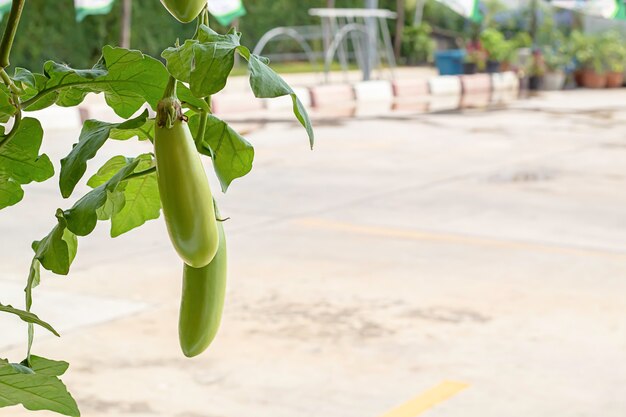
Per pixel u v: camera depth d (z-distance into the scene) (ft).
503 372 15.60
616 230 26.05
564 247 24.07
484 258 22.89
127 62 3.62
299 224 26.63
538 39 83.15
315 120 53.01
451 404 14.38
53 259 3.48
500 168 36.60
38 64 68.80
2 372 3.48
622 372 15.65
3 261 22.26
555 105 63.16
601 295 19.86
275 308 18.79
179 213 2.93
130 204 4.05
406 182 33.55
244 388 14.84
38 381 3.54
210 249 2.98
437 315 18.47
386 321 18.08
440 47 97.25
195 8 2.86
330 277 21.08
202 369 15.56
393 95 70.18
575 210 28.71
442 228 26.25
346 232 25.64
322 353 16.37
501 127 49.96
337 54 94.22
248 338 16.99
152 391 14.65
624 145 43.04
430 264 22.29
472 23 90.07
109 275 21.03
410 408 14.23
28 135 3.86
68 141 42.63
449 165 37.35
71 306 18.76
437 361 16.05
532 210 28.71
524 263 22.41
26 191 30.60
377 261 22.52
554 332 17.51
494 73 80.59
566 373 15.57
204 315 3.18
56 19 69.26
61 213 3.48
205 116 3.54
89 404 14.11
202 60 2.98
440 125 50.78
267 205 29.22
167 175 2.94
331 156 39.45
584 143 43.68
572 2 73.31
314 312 18.60
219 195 30.37
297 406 14.25
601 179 34.09
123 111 3.77
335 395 14.66
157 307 18.79
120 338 16.90
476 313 18.61
